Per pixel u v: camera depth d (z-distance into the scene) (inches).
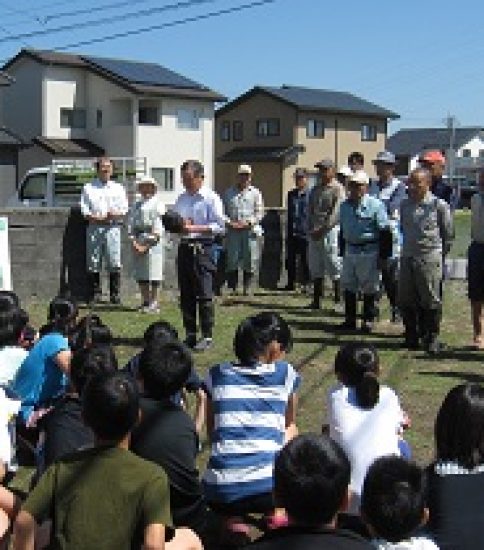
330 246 467.8
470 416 135.9
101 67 1688.0
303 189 547.2
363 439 164.7
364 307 406.0
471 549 131.6
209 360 339.3
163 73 1753.2
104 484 123.1
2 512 161.2
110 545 121.0
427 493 133.5
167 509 124.0
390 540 115.3
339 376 179.5
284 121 1945.1
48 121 1676.9
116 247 475.2
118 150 1685.5
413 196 356.8
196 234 348.2
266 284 572.4
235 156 1971.0
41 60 1656.0
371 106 2110.0
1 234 436.5
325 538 105.0
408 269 359.6
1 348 207.3
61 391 201.9
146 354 164.7
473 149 3250.5
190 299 353.4
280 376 176.9
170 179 1715.1
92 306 449.7
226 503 169.2
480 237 365.7
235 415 172.4
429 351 361.4
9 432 179.0
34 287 474.3
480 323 374.3
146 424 159.8
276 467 108.4
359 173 395.5
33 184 709.3
